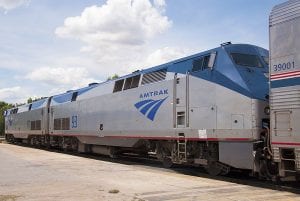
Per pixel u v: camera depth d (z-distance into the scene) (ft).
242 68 46.57
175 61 57.62
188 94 52.90
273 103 38.58
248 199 33.76
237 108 44.73
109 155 79.66
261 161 42.19
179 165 63.52
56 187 40.47
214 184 42.37
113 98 73.77
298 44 36.55
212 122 48.08
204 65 50.88
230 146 45.39
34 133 124.88
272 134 38.45
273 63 39.01
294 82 36.58
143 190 38.47
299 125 35.76
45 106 114.93
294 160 36.24
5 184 42.63
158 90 59.72
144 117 62.85
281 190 38.86
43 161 69.05
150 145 63.62
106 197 35.01
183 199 33.94
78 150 92.27
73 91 97.50
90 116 83.66
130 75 69.82
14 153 91.09
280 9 38.86
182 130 53.47
